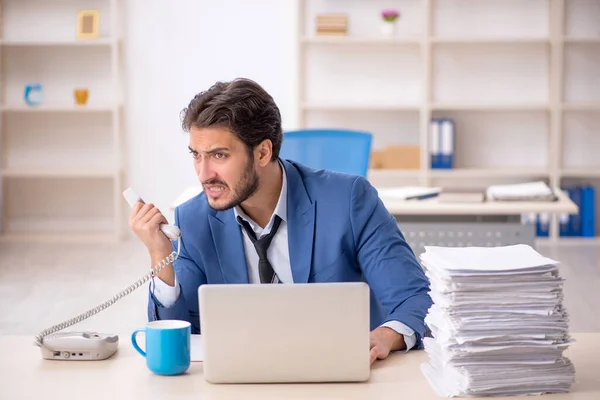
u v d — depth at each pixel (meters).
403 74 7.27
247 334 1.72
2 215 7.45
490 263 1.74
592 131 7.32
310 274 2.20
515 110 7.27
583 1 7.14
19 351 1.99
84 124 7.41
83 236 7.25
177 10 7.21
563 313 1.69
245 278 2.20
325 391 1.70
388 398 1.66
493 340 1.68
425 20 6.90
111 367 1.86
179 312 2.10
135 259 6.44
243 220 2.20
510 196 4.06
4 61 7.26
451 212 3.92
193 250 2.23
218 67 7.26
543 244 6.93
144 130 7.33
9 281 5.69
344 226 2.20
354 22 7.19
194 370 1.84
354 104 7.06
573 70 7.25
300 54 7.02
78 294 5.32
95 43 6.96
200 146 1.93
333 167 3.92
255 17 7.20
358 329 1.73
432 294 1.81
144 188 7.39
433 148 7.05
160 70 7.27
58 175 7.06
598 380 1.77
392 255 2.20
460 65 7.25
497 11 7.15
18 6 7.17
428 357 1.95
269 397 1.66
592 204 7.07
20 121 7.39
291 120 7.31
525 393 1.69
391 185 7.39
